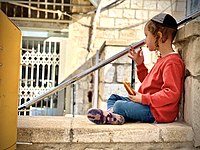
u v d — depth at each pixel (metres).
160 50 1.35
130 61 2.62
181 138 1.17
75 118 1.39
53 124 1.19
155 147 1.17
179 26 1.46
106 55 2.66
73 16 4.00
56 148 1.13
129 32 4.02
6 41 0.92
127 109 1.25
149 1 4.02
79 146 1.14
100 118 1.18
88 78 3.97
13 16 3.91
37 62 4.04
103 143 1.14
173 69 1.24
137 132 1.14
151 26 1.33
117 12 4.01
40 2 3.89
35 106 4.02
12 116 1.00
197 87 1.19
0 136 0.89
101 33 4.00
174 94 1.21
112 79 2.63
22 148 1.11
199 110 1.19
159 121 1.26
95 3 3.74
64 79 3.99
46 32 4.05
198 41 1.19
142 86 1.37
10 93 0.97
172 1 3.98
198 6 2.25
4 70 0.91
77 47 4.00
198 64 1.19
